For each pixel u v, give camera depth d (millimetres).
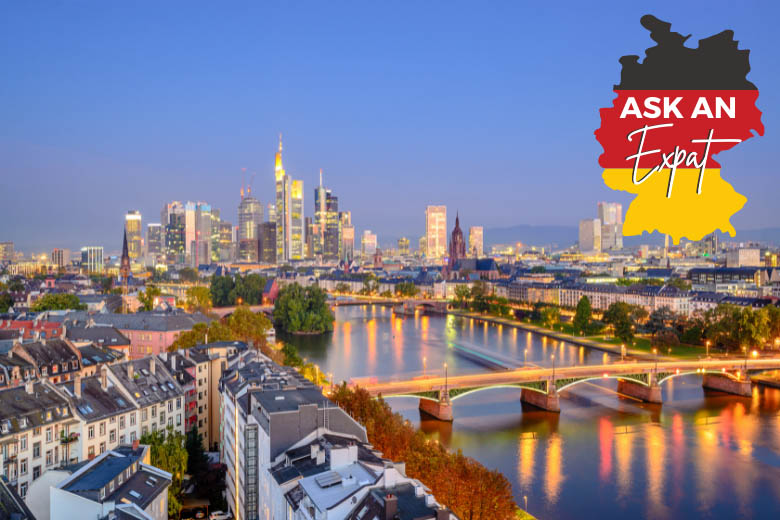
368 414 185375
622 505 179625
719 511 177125
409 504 103812
